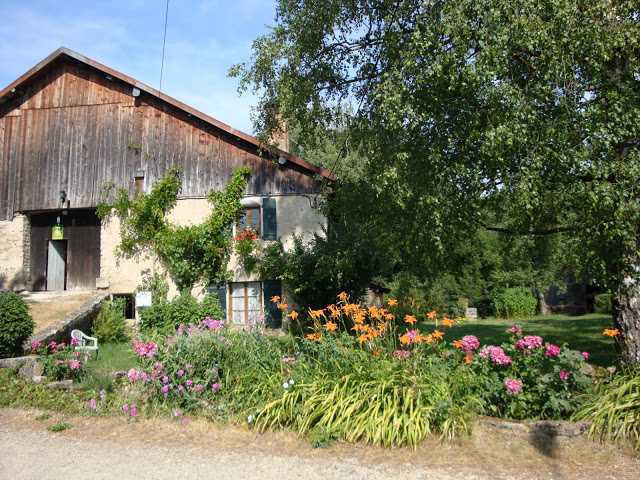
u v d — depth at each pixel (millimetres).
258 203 15094
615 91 6293
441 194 6832
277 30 9625
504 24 6336
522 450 4754
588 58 6527
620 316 6750
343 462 4680
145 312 14055
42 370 7941
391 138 7703
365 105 8500
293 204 15047
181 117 15930
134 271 15562
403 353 5812
